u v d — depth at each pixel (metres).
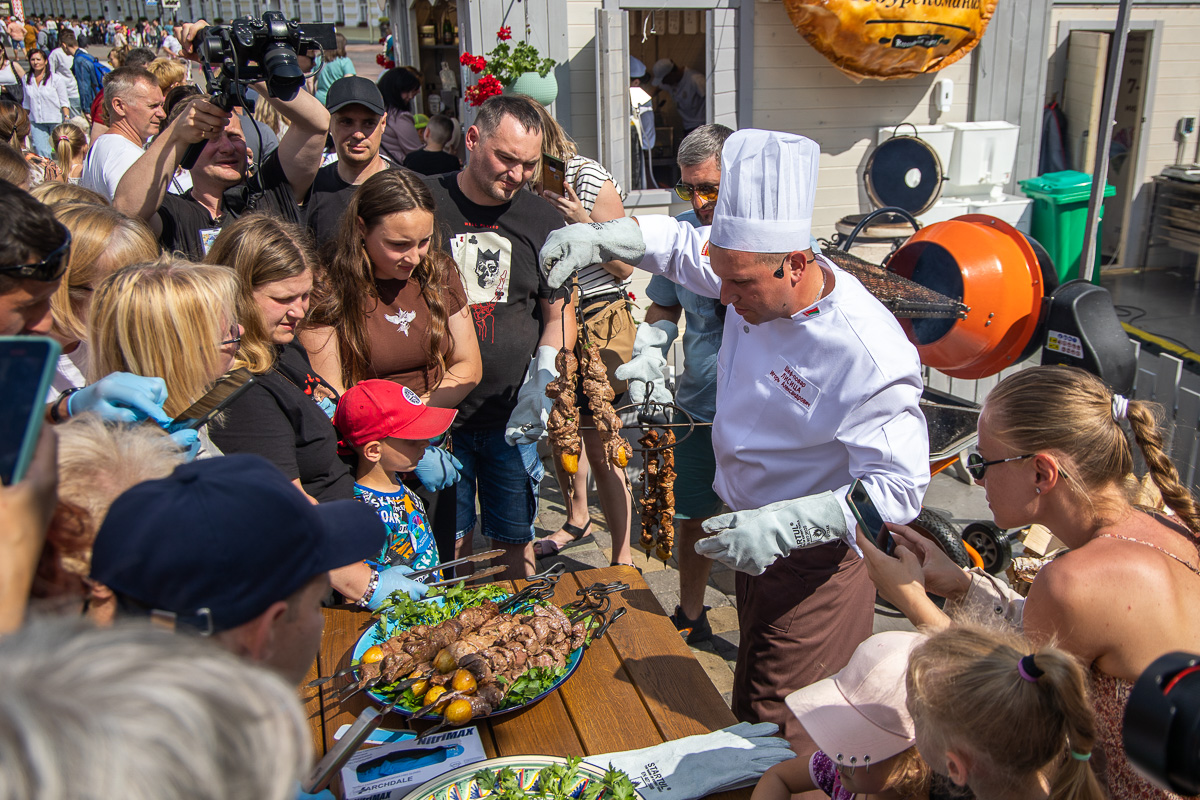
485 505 3.79
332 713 2.05
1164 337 7.93
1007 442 1.88
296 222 3.95
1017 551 4.25
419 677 2.02
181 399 2.12
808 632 2.59
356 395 2.61
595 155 7.26
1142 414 1.84
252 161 4.24
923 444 2.41
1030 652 1.52
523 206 3.60
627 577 2.68
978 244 3.98
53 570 1.23
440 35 9.16
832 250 4.39
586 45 6.98
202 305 2.09
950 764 1.50
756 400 2.63
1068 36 9.11
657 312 4.02
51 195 3.01
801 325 2.45
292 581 1.18
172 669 0.72
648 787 1.81
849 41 6.94
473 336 3.37
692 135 3.61
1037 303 4.00
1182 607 1.68
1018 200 8.32
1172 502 1.86
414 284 3.15
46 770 0.60
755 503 2.77
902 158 7.44
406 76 7.75
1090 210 4.51
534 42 6.83
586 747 1.96
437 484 3.05
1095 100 8.98
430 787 1.76
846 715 1.72
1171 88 9.48
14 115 5.91
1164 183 9.61
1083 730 1.37
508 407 3.63
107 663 0.70
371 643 2.21
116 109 4.83
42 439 1.02
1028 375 1.91
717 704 2.10
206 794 0.67
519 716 2.06
